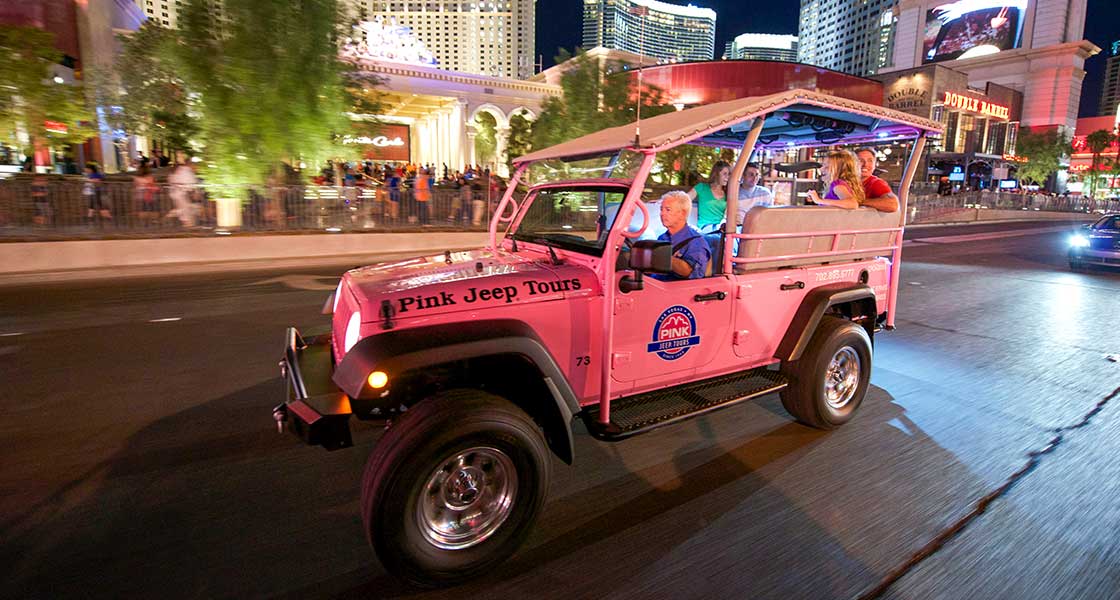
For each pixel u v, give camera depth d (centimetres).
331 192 1457
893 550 281
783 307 389
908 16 10038
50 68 1466
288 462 365
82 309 777
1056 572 265
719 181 445
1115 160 6400
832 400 423
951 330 744
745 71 3606
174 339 633
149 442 389
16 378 508
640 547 283
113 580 254
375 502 232
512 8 15100
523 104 3819
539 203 381
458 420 240
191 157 1655
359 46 1542
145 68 1852
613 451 387
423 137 4484
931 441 407
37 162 1714
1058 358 620
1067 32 8162
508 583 257
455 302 268
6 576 255
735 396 353
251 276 1078
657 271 273
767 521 305
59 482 337
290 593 248
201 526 296
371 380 230
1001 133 6281
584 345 304
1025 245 1925
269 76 1299
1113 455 386
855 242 427
